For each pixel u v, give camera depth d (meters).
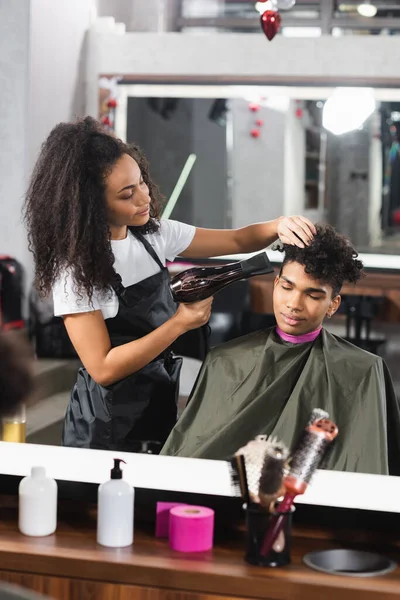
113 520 1.61
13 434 2.18
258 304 4.24
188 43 5.39
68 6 4.75
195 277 1.85
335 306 1.92
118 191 1.94
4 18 3.60
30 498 1.66
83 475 1.81
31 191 1.98
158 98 5.50
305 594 1.46
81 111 5.10
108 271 1.94
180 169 5.70
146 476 1.78
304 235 1.91
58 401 2.54
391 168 5.62
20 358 2.38
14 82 3.60
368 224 5.68
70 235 1.91
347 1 5.62
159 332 1.89
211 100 5.59
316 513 1.68
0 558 1.56
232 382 1.92
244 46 5.37
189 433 1.90
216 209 5.79
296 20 5.67
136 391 2.00
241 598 1.48
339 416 1.83
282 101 5.61
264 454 1.55
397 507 1.67
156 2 5.54
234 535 1.69
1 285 3.12
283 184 5.78
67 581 1.54
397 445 1.87
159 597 1.51
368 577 1.49
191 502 1.74
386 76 5.25
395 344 4.71
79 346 1.95
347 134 5.65
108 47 5.33
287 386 1.89
